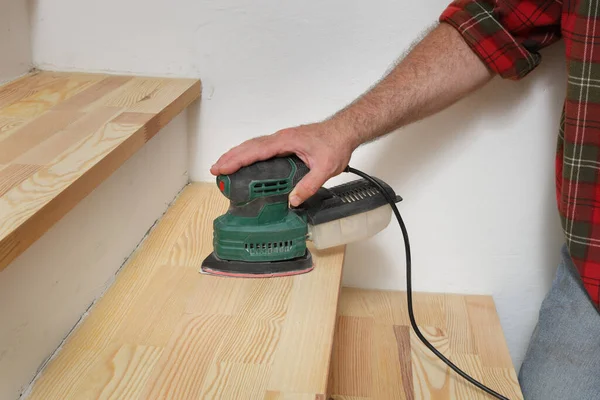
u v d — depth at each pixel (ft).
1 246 2.86
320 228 4.26
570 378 4.57
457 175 5.40
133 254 4.55
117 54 5.40
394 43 5.12
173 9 5.22
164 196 5.17
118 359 3.51
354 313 5.43
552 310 4.69
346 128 4.13
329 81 5.28
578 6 3.97
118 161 4.00
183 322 3.81
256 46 5.24
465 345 5.07
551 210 5.43
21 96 4.87
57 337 3.64
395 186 5.47
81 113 4.54
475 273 5.70
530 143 5.26
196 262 4.45
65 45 5.40
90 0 5.25
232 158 4.00
